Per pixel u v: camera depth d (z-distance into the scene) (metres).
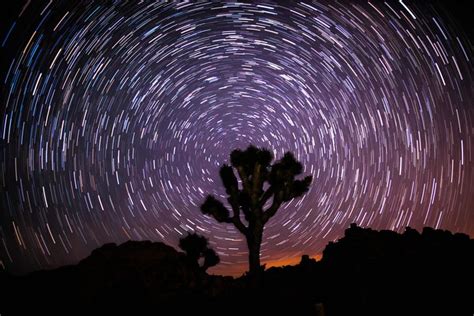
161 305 5.93
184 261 7.37
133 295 5.91
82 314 5.54
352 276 5.76
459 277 5.27
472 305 4.83
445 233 6.50
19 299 5.64
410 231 6.75
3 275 6.18
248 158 7.81
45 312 5.50
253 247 7.51
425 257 5.84
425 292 5.14
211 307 5.95
